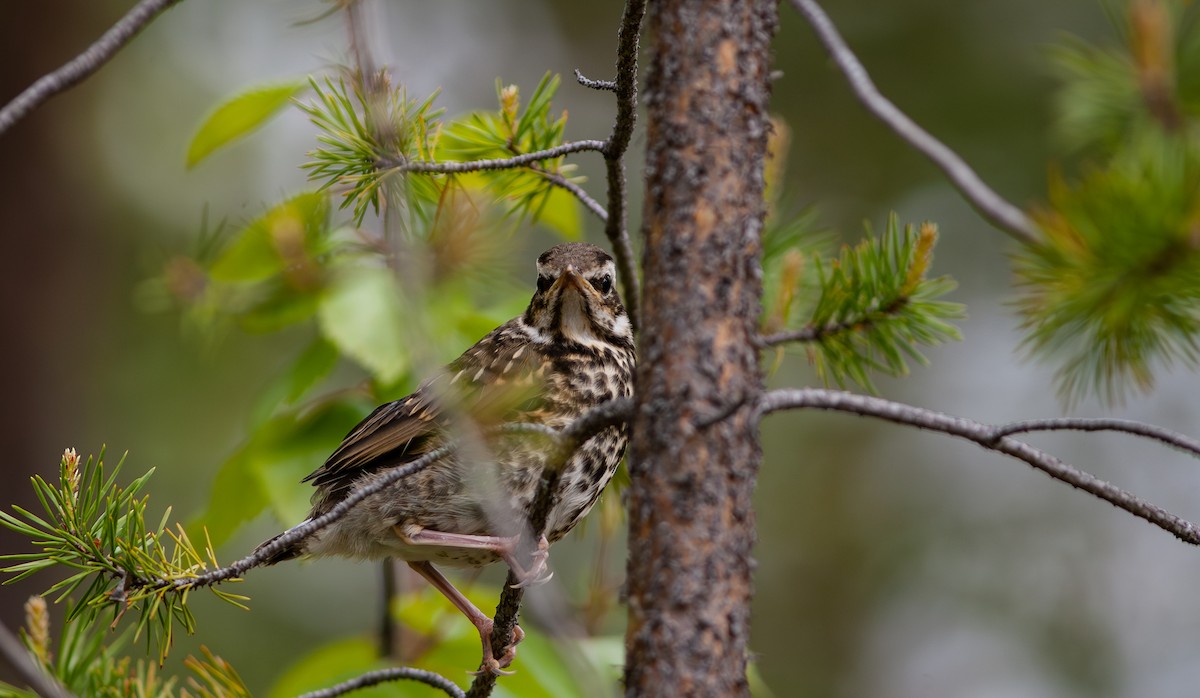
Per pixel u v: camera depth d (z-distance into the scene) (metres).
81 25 19.22
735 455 5.39
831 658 19.59
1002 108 18.75
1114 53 5.13
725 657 5.34
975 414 19.94
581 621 11.66
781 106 19.45
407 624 11.28
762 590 19.88
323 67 8.73
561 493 9.32
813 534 20.05
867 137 19.36
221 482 10.61
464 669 11.05
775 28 5.70
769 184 8.87
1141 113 5.01
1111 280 5.07
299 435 10.66
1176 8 5.05
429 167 7.17
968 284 19.70
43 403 18.12
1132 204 4.77
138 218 18.73
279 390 10.72
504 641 7.97
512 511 9.23
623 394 10.43
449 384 8.16
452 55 21.14
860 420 20.41
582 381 10.16
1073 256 5.01
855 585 19.83
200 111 19.22
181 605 6.91
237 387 17.81
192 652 16.86
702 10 5.53
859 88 5.70
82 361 18.42
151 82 19.20
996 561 19.62
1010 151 18.66
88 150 18.97
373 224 10.28
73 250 18.64
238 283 10.76
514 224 9.70
